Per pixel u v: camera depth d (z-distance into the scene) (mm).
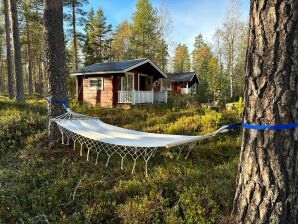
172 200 3670
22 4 25047
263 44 2564
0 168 5039
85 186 4113
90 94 16609
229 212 3188
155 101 17844
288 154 2559
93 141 5723
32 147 5938
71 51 32375
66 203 3773
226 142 6895
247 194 2771
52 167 4914
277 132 2561
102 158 5484
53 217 3490
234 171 4203
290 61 2484
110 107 14906
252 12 2668
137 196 3727
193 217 3268
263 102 2605
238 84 32625
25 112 8641
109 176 4578
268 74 2553
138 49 32844
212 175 4215
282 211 2594
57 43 6098
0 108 9953
